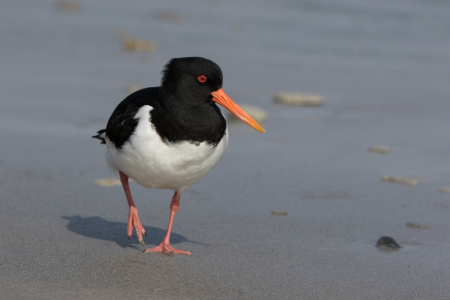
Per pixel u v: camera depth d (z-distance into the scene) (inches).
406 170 509.0
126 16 1279.5
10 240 308.2
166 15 1320.1
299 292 267.1
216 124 290.4
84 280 262.7
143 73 840.9
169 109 283.4
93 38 1049.5
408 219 389.7
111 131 300.7
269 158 532.7
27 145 514.6
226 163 511.5
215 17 1357.0
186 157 286.2
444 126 670.5
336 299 261.4
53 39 1008.2
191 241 333.4
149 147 280.8
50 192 401.1
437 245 341.7
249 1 1589.6
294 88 830.5
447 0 1694.1
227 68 916.0
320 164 520.4
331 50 1105.4
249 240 339.9
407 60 1058.7
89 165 475.8
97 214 367.6
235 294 259.9
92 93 720.3
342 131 641.0
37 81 752.3
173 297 251.0
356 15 1467.8
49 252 296.0
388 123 681.6
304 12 1475.1
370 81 903.1
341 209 406.3
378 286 278.7
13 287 247.4
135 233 342.3
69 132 568.7
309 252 323.9
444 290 276.4
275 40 1162.6
